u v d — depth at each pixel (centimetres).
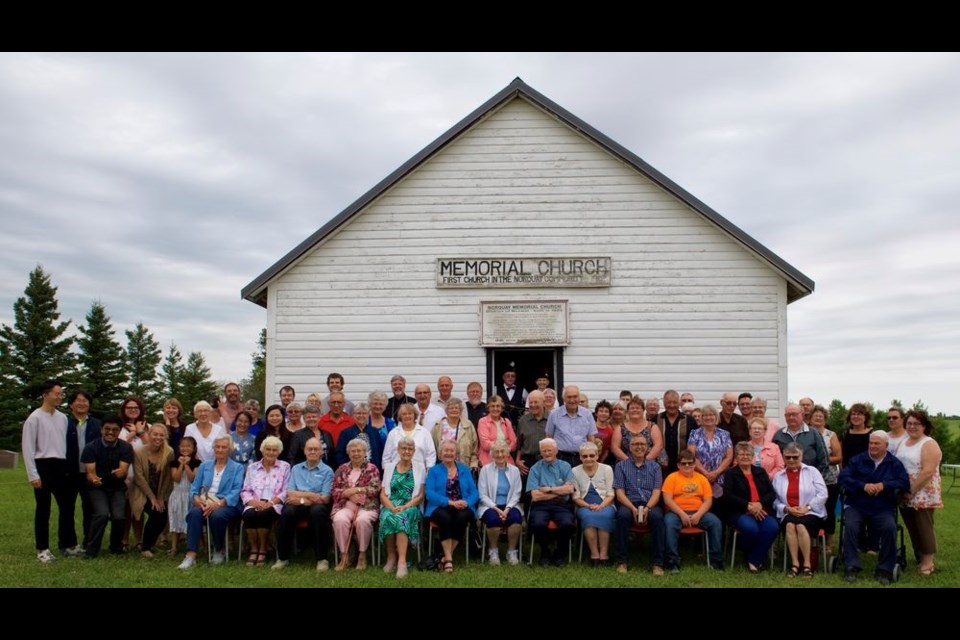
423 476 1122
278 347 1686
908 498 1096
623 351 1662
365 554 1142
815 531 1102
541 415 1253
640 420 1238
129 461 1181
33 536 1367
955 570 1118
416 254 1694
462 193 1702
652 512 1099
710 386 1647
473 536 1218
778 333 1650
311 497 1112
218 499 1145
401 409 1177
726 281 1664
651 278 1672
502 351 1730
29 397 5688
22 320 5859
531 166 1702
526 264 1683
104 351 6028
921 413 1119
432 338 1678
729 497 1120
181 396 7138
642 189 1688
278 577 1038
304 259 1703
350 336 1684
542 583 1006
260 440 1211
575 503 1148
